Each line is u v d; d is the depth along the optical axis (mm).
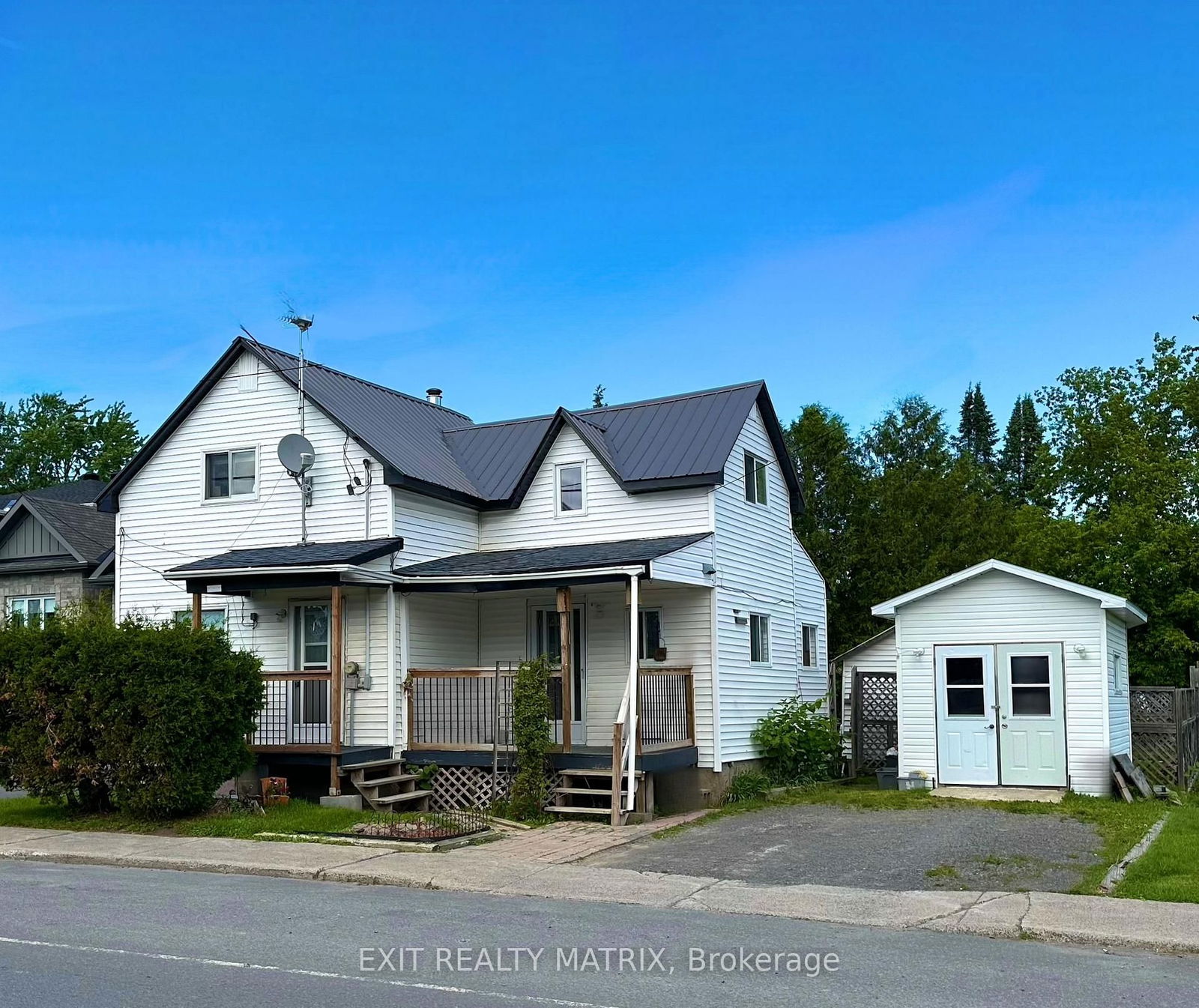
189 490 21391
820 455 37375
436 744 18438
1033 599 19656
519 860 13250
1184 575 30062
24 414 53938
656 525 20328
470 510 21531
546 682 17453
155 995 7422
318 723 18953
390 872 12344
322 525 20000
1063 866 12727
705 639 19844
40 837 15070
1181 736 20500
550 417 23250
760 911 10664
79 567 26344
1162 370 33062
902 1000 7512
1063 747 19234
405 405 23734
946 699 20078
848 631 35562
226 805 16453
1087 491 33594
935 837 14805
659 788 19469
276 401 20797
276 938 9172
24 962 8320
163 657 15602
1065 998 7578
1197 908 10367
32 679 16078
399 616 19219
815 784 21547
